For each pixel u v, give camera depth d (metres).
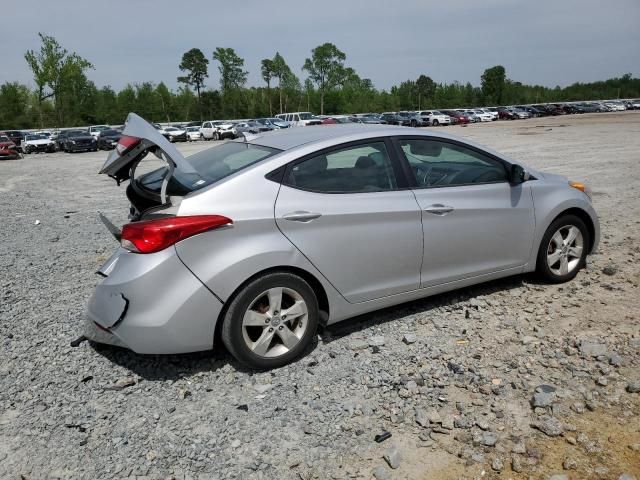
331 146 3.77
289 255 3.45
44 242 7.38
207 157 4.11
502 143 23.06
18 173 19.97
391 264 3.90
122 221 8.80
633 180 10.91
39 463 2.72
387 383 3.35
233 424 3.00
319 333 4.05
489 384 3.29
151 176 3.81
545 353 3.62
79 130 40.25
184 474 2.61
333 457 2.71
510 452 2.69
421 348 3.78
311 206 3.57
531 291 4.73
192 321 3.25
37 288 5.34
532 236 4.59
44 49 57.47
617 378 3.29
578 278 5.02
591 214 4.95
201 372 3.56
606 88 126.88
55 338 4.13
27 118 68.38
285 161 3.60
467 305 4.47
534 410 3.00
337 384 3.36
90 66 60.28
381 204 3.82
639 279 4.96
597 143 20.95
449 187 4.19
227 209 3.33
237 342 3.38
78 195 12.45
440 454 2.70
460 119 54.62
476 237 4.27
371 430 2.91
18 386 3.45
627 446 2.68
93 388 3.41
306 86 92.38
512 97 108.62
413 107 103.69
